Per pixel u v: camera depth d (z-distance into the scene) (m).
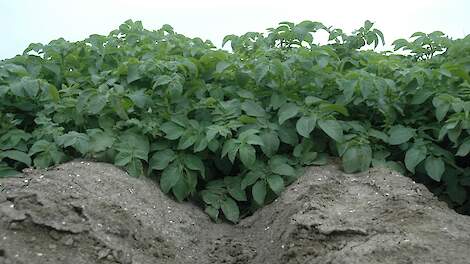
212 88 2.38
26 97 2.39
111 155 2.13
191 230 2.00
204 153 2.23
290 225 1.82
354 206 1.89
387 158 2.30
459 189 2.20
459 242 1.63
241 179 2.22
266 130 2.21
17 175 2.06
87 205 1.75
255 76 2.28
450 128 2.08
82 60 2.70
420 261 1.53
